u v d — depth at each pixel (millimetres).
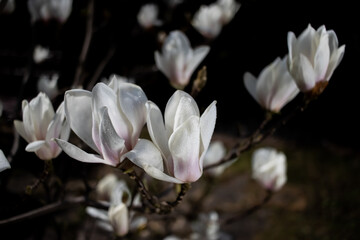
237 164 4082
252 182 3744
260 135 1074
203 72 1065
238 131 1104
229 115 5141
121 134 842
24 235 1219
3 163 849
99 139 838
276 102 1054
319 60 944
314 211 3307
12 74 3930
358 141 4738
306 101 974
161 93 2127
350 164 4176
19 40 3994
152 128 831
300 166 4105
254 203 3355
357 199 3428
